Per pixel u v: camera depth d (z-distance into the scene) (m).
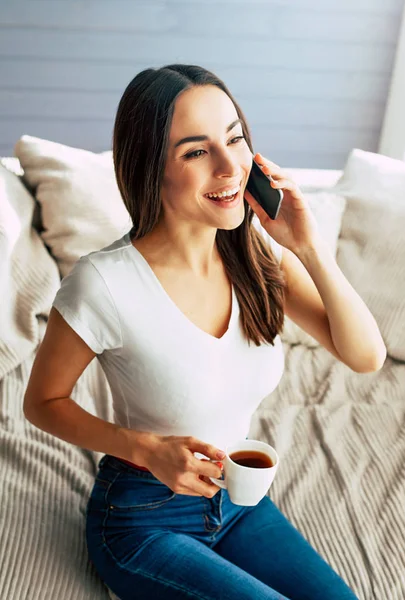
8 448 1.57
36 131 3.54
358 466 1.62
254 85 3.52
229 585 1.13
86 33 3.33
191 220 1.17
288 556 1.27
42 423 1.23
